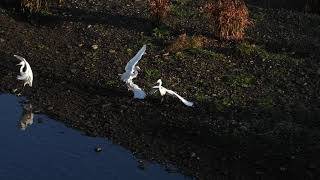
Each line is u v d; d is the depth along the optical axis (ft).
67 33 72.33
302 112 56.29
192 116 55.26
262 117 55.26
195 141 51.72
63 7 79.51
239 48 68.03
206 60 66.28
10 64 65.21
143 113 55.72
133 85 58.23
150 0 76.28
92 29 73.10
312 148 50.62
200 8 80.79
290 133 52.70
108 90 59.82
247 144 51.16
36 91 60.08
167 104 57.26
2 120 55.52
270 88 60.90
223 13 70.13
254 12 80.48
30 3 76.59
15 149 51.24
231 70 64.44
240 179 47.03
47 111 56.70
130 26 74.28
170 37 71.77
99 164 49.21
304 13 81.41
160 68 64.28
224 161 49.19
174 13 78.38
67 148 51.29
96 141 52.11
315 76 63.36
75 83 61.21
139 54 57.57
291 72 64.23
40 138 52.80
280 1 87.51
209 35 72.69
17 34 71.82
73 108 57.06
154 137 52.39
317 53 68.85
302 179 46.98
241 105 57.31
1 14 76.95
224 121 54.49
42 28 73.72
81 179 47.47
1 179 47.19
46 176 47.78
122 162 49.34
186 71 63.77
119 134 52.90
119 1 82.33
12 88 60.75
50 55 67.00
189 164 48.85
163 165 48.80
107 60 65.87
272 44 70.85
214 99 58.29
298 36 73.26
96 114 55.88
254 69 64.75
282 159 49.26
